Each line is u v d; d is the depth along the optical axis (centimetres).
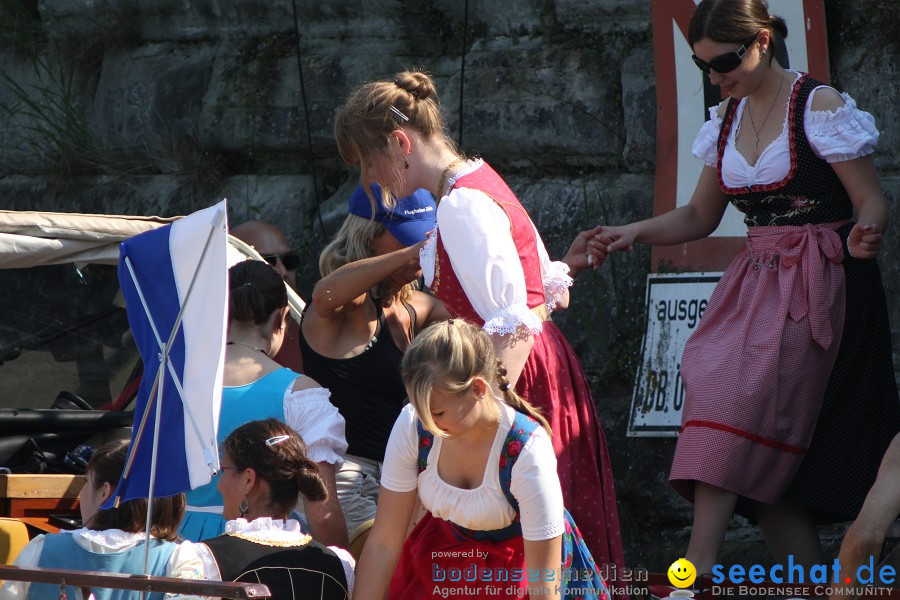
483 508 1105
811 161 1405
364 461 1548
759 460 1384
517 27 2255
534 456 1088
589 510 1291
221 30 2548
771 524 1482
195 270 1061
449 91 2262
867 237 1320
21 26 2761
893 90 1889
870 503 1116
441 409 1065
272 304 1409
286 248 2062
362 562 1156
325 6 2406
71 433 1717
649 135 2078
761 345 1399
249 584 939
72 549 1153
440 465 1124
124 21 2642
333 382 1534
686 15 1955
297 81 2430
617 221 2100
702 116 1952
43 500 1512
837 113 1380
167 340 1068
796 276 1412
